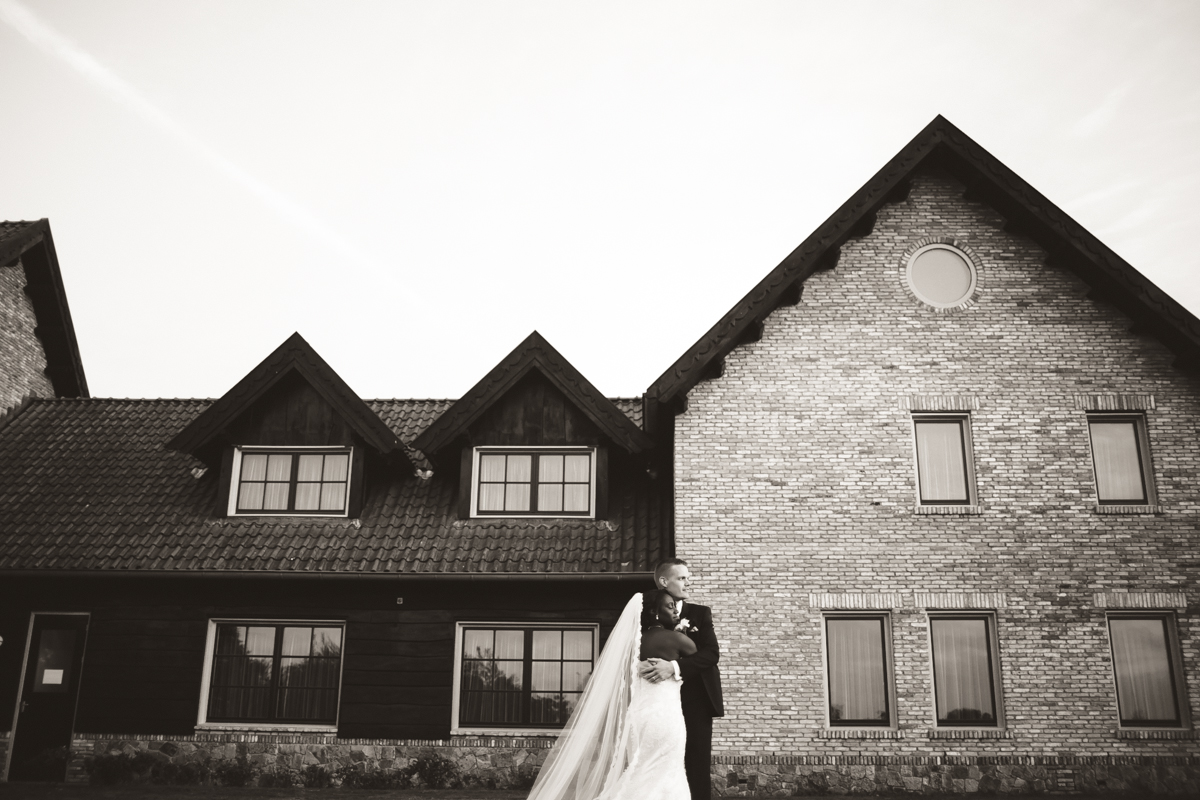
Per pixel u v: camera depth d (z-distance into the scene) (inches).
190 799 518.3
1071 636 571.2
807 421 608.7
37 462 699.4
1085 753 554.6
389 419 733.3
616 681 312.2
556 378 637.3
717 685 308.7
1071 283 628.4
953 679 573.9
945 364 616.7
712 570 584.7
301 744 587.2
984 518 590.2
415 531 628.4
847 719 570.3
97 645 606.9
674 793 279.4
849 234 636.1
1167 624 578.9
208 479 679.7
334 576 595.5
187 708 596.1
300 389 665.0
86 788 561.6
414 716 589.0
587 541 614.2
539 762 578.2
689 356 597.6
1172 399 607.5
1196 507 588.7
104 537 622.5
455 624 605.3
